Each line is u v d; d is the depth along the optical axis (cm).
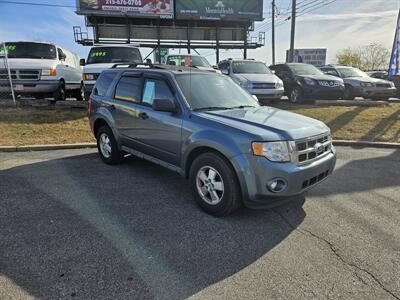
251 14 2828
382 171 554
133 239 321
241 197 356
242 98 477
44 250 296
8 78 1030
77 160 603
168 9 2678
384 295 245
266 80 1169
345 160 626
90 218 364
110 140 552
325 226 353
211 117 381
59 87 1105
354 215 381
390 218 374
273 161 328
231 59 1291
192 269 274
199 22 2909
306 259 291
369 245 315
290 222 362
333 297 243
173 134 414
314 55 3541
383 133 823
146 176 514
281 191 332
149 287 250
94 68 1016
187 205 405
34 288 246
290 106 1210
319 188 468
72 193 437
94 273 265
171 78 435
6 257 284
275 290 250
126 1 2595
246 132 338
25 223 348
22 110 1006
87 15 2622
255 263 284
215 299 239
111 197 426
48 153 654
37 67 1038
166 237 326
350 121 947
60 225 345
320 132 375
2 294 238
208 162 366
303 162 348
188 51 2944
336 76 1425
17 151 665
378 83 1361
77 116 961
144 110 464
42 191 441
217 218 370
